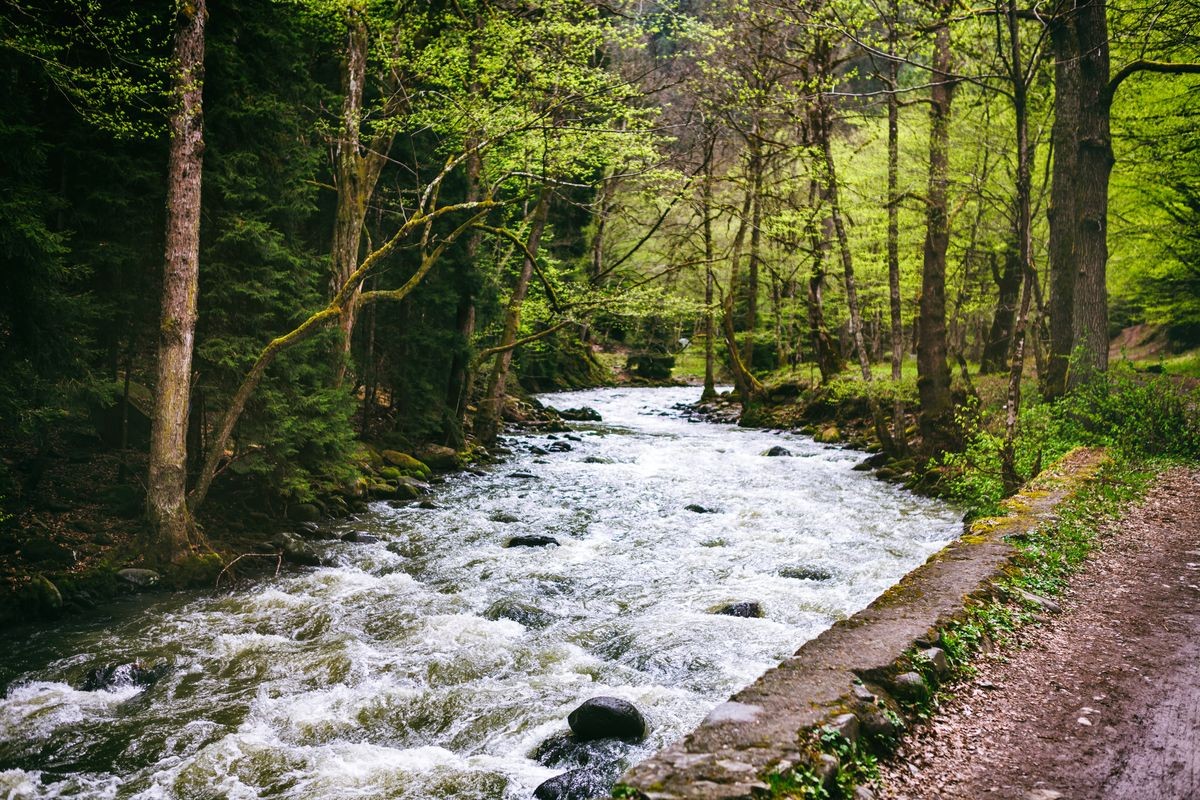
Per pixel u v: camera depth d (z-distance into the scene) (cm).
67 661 816
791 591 1040
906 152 2253
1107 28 1777
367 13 1535
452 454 1989
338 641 877
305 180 1461
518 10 1688
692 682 768
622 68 1980
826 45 2064
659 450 2397
